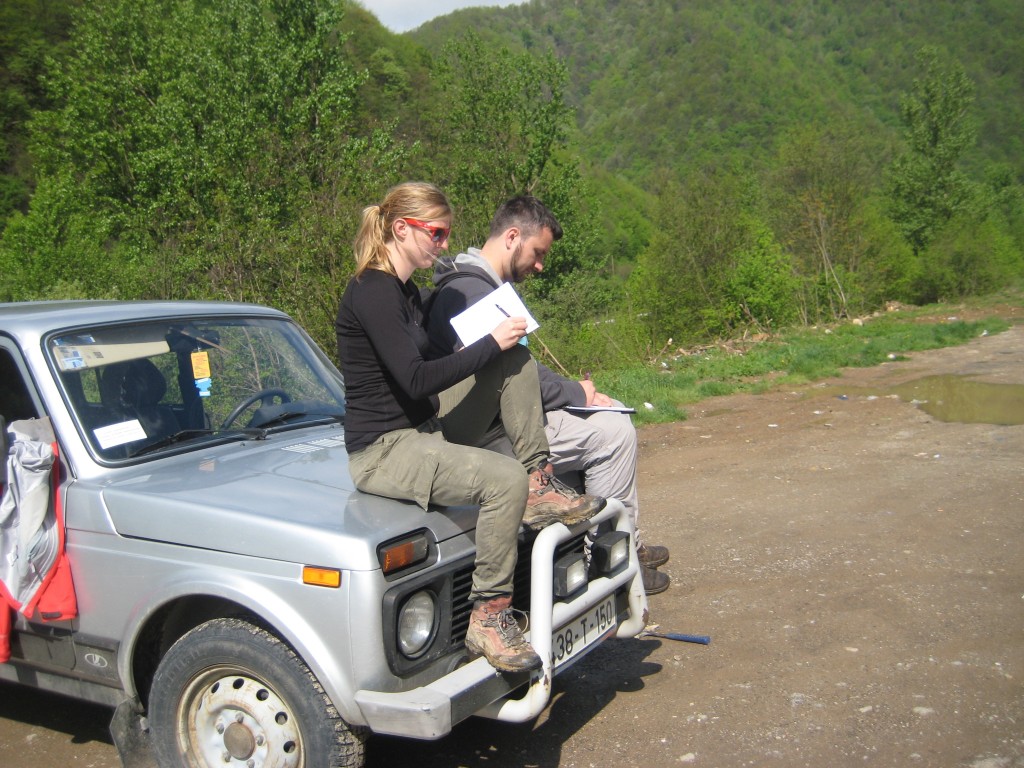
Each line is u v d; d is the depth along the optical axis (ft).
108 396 12.98
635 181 587.27
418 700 9.75
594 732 12.91
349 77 72.33
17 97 165.68
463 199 74.69
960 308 88.58
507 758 12.39
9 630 12.31
